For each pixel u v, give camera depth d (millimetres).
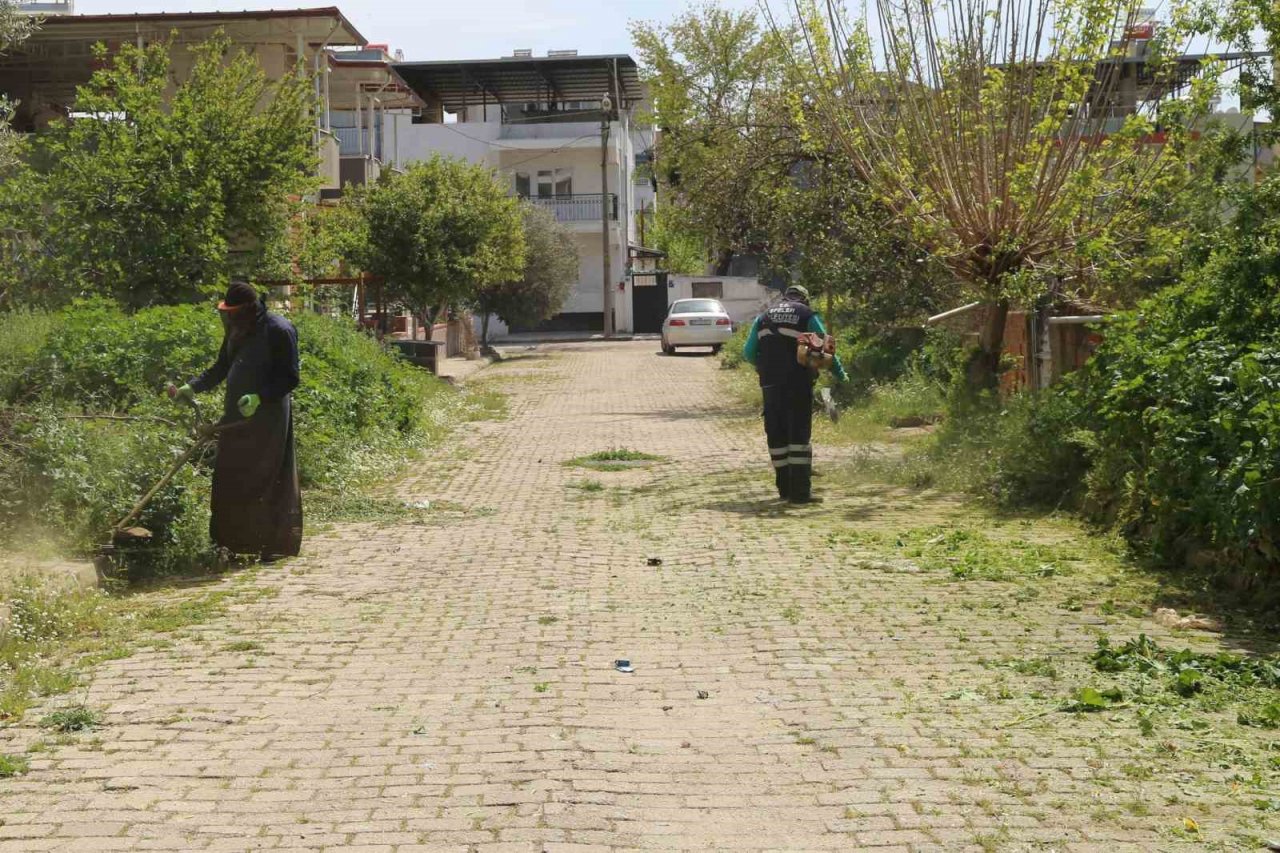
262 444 9078
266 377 9047
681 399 24234
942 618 7281
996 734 5281
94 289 17172
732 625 7238
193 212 17578
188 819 4453
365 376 16188
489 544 9930
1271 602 7223
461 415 20906
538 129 57844
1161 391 8984
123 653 6641
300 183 19156
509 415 21344
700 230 23500
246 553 9148
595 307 59594
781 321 11781
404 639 7016
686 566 8977
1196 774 4770
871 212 19766
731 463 14812
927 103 13492
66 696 5926
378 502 11891
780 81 21984
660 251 66750
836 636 6949
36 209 17266
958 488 12078
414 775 4887
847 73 13992
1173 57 11992
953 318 19062
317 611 7691
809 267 20938
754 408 21875
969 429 13203
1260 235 9438
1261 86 10578
